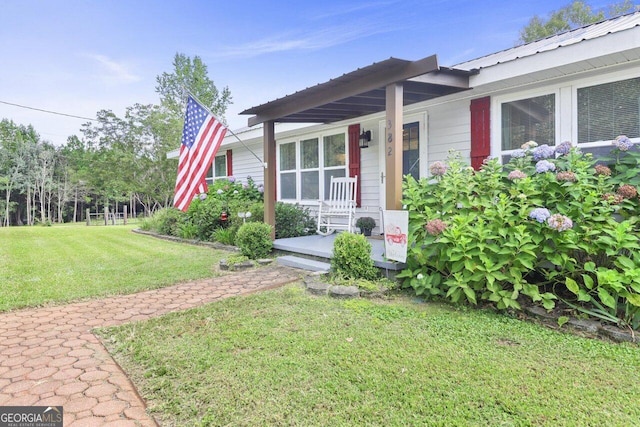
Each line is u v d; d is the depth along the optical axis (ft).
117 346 9.23
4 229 42.57
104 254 22.84
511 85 15.57
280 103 19.03
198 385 7.28
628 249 10.08
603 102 13.82
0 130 95.55
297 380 7.32
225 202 28.76
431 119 19.49
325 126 25.50
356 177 23.08
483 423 5.96
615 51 11.84
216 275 16.62
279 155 30.04
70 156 100.68
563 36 18.74
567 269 10.85
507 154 16.49
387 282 13.32
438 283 12.15
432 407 6.38
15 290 14.35
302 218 25.03
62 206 98.37
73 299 13.29
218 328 10.09
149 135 56.18
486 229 11.34
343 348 8.68
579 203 10.98
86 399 6.95
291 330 9.82
